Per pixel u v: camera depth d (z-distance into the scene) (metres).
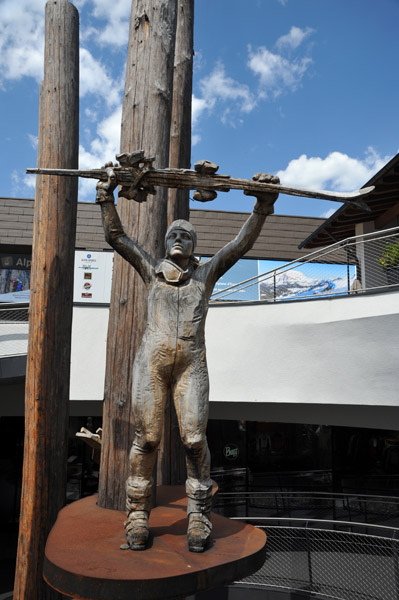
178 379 2.71
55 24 4.99
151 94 4.36
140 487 2.68
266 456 11.70
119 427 3.93
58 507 4.36
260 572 7.10
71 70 4.99
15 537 10.02
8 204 13.91
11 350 7.54
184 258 2.84
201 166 2.67
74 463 11.12
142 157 2.70
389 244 9.09
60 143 4.84
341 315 7.04
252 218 2.80
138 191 2.82
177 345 2.68
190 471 2.70
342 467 11.57
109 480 3.83
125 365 4.04
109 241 2.85
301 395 7.17
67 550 2.58
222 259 2.87
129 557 2.45
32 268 4.82
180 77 5.92
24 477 4.33
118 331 4.13
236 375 7.65
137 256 2.87
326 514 10.30
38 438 4.35
